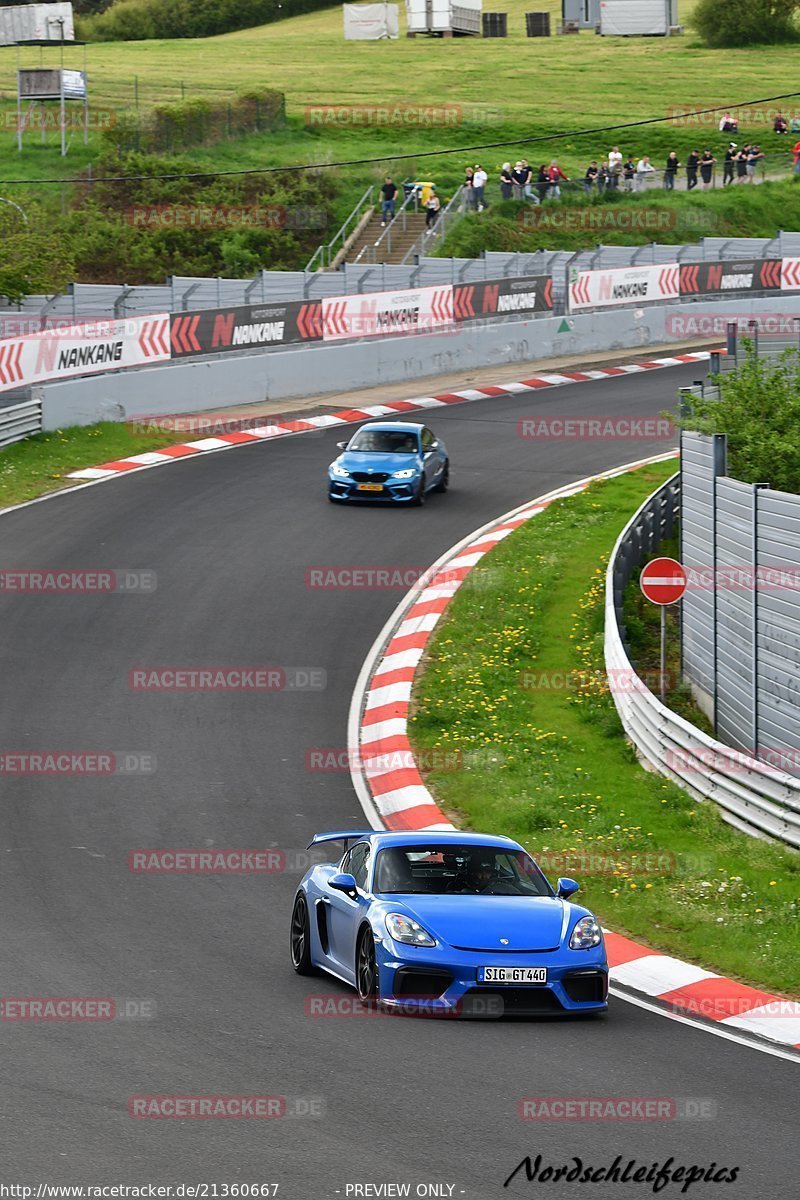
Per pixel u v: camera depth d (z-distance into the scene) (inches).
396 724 2930.6
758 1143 1169.4
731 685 2935.5
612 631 3139.8
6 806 2406.5
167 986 1619.1
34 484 4559.5
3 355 4938.5
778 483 3068.4
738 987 1726.1
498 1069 1342.3
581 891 2122.3
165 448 5123.0
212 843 2282.2
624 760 2822.3
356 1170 1079.6
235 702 3016.7
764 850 2266.2
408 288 7037.4
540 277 7303.2
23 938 1792.6
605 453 5315.0
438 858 1704.0
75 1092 1242.0
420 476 4510.3
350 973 1617.9
